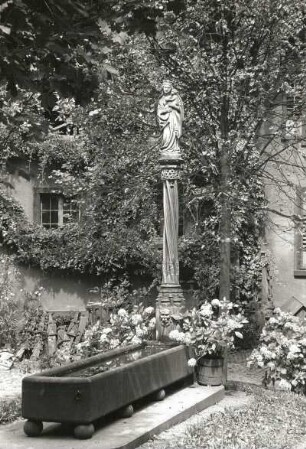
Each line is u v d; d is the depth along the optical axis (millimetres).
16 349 14211
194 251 16391
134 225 16219
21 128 8016
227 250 11469
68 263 16703
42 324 14961
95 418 6785
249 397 9891
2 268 16922
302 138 12758
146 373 8141
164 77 12680
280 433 7574
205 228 16203
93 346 10547
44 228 17000
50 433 6984
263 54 12453
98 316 15484
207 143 12336
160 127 10195
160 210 16359
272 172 16547
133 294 16625
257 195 16250
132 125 14047
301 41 13367
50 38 5320
